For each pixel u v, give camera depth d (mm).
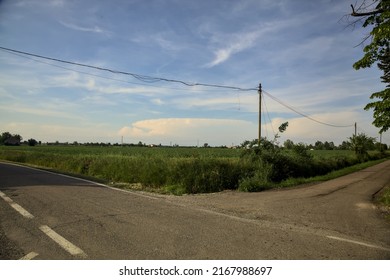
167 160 14812
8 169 18047
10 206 7492
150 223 6172
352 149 50031
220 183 12750
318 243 5230
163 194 10617
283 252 4727
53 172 16484
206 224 6219
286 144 23266
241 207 8375
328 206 9273
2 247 4703
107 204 7996
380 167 33344
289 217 7340
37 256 4402
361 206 9570
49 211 7027
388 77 9977
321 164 25250
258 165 15820
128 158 17641
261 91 22359
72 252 4547
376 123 9641
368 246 5199
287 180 16078
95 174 17250
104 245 4844
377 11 8141
